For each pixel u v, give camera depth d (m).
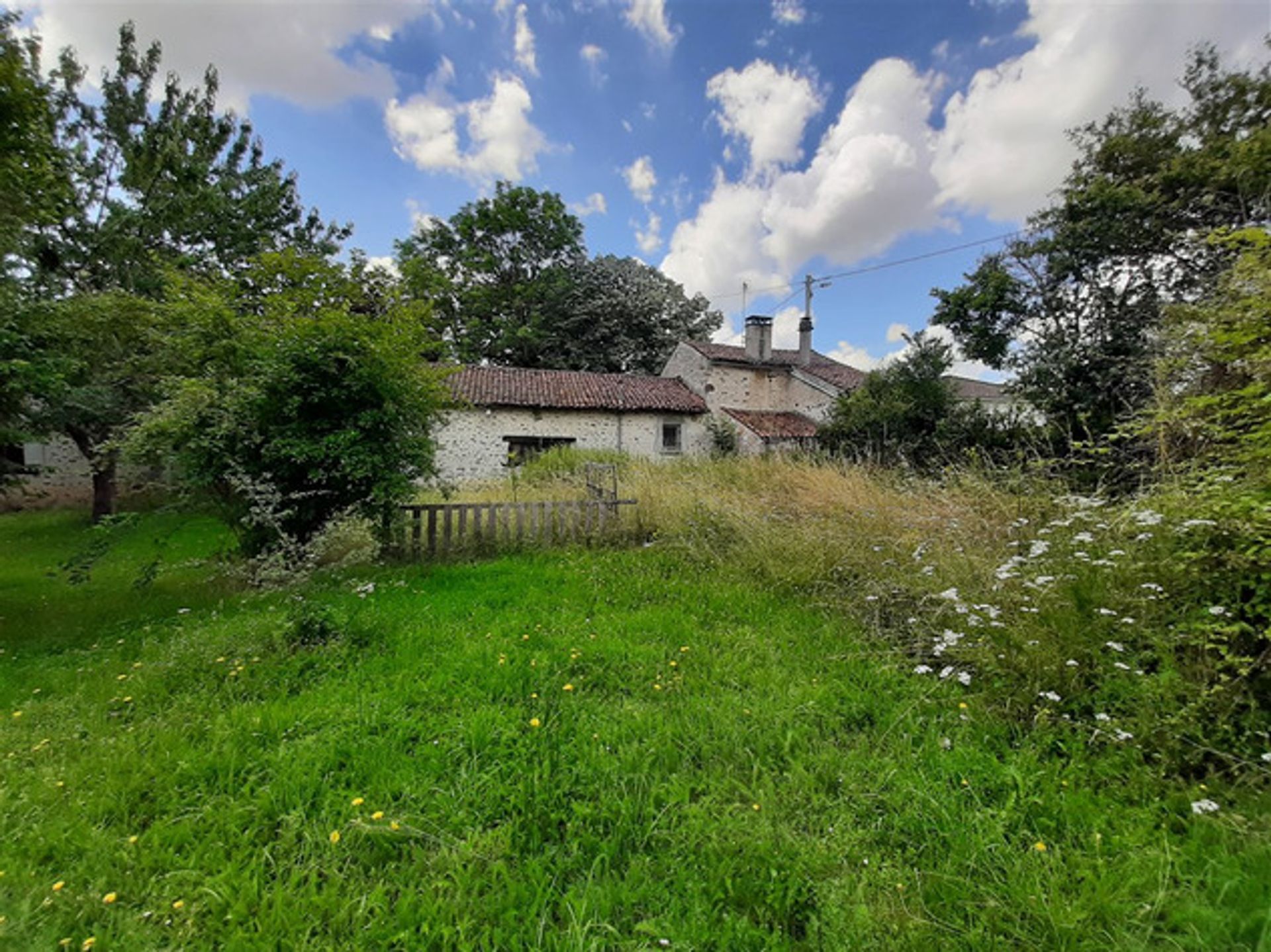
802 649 3.58
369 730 2.61
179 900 1.65
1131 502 3.67
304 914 1.60
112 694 3.04
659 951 1.52
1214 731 2.18
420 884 1.75
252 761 2.34
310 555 5.07
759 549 5.55
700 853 1.88
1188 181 8.07
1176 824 1.88
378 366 5.67
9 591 5.58
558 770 2.29
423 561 6.38
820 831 1.97
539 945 1.52
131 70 11.59
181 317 5.96
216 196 11.89
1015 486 5.03
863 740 2.50
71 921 1.58
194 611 4.59
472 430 15.88
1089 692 2.59
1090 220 8.82
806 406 19.36
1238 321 3.04
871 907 1.62
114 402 6.82
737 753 2.42
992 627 3.05
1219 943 1.42
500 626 3.99
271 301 5.82
